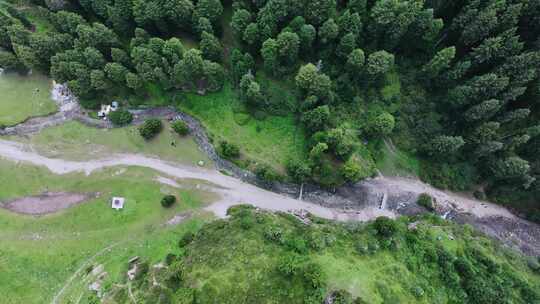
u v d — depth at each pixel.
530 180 70.38
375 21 71.94
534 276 69.62
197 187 76.25
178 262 65.00
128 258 69.94
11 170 78.00
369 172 77.25
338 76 78.88
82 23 78.62
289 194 76.06
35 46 76.94
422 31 75.00
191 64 71.38
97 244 71.50
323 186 76.00
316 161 73.38
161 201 73.56
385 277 59.59
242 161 77.06
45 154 79.38
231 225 67.69
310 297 53.78
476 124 74.56
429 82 80.62
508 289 61.97
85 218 73.50
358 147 75.12
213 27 79.69
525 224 78.44
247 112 79.44
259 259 60.47
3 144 80.25
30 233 72.56
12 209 74.56
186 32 83.00
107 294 65.44
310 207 75.31
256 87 71.56
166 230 72.62
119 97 82.62
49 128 81.69
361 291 57.00
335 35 72.69
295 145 77.44
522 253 74.62
